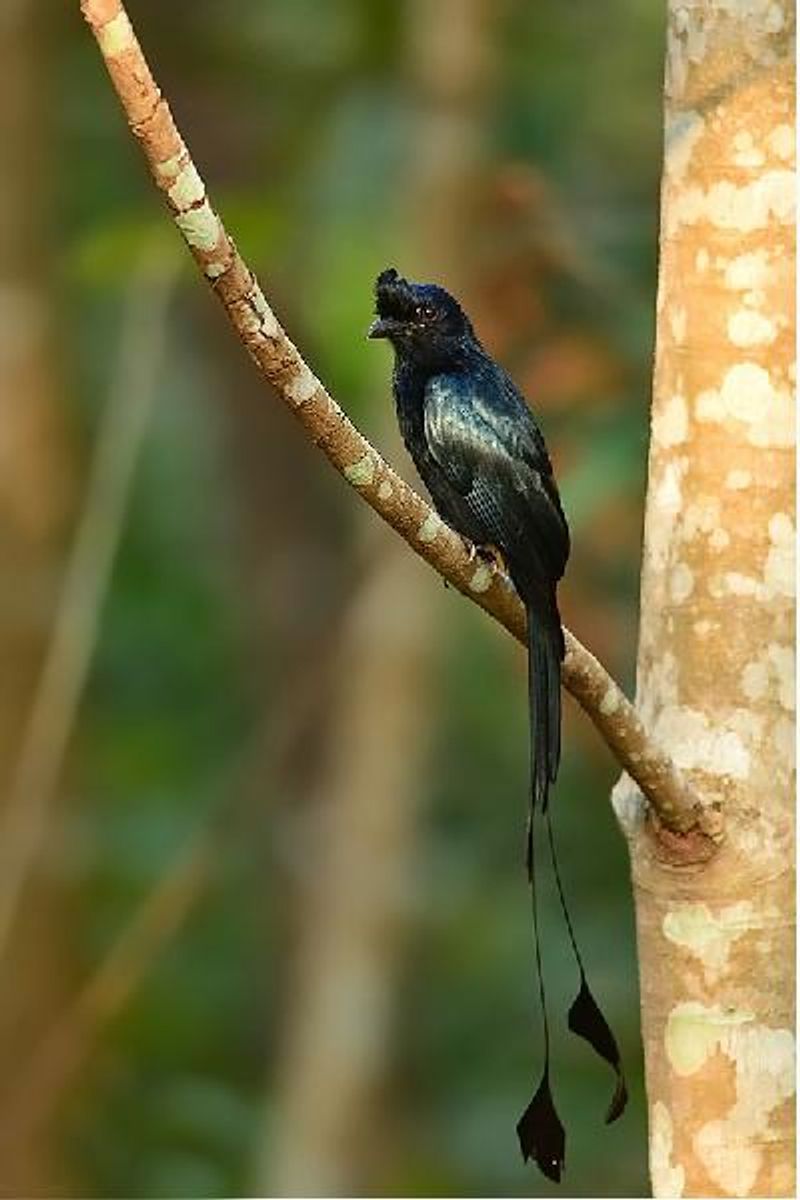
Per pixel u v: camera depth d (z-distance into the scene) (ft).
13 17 44.55
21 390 44.29
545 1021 22.22
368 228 40.50
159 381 55.77
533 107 46.34
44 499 44.32
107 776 52.16
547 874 49.32
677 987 23.02
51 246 45.11
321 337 39.47
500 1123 48.03
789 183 22.98
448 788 51.49
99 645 53.83
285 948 50.67
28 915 44.29
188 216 19.27
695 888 22.91
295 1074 45.98
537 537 27.89
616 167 45.98
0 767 43.11
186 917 51.90
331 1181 45.16
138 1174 44.70
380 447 39.63
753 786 22.86
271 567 57.88
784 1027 22.90
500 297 39.14
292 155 44.52
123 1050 48.37
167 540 56.03
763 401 22.98
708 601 23.02
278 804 53.06
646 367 38.50
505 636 45.91
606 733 22.26
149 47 50.88
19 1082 43.68
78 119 51.67
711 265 23.09
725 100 23.03
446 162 40.98
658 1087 23.22
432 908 49.67
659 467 23.49
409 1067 49.88
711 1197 22.95
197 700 55.47
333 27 46.37
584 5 47.06
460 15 42.50
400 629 45.57
